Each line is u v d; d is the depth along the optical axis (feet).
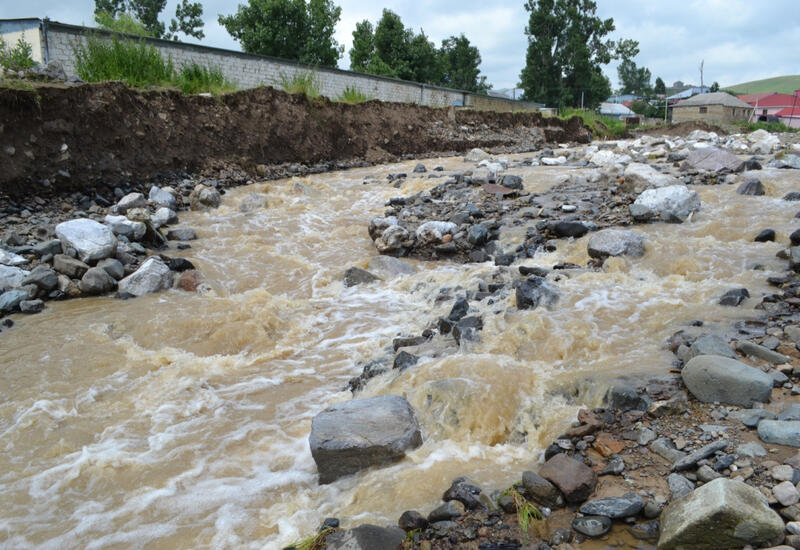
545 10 167.84
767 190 31.76
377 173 51.16
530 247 28.45
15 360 19.47
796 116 213.25
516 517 10.55
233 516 12.18
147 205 34.78
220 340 21.29
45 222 30.30
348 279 27.32
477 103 96.17
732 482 9.61
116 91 38.34
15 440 15.20
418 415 14.67
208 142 43.93
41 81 36.09
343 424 13.35
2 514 12.44
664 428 12.73
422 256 30.50
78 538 11.69
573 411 14.08
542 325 18.43
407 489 11.89
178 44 52.13
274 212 37.29
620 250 24.88
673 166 40.88
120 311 23.44
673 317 18.67
